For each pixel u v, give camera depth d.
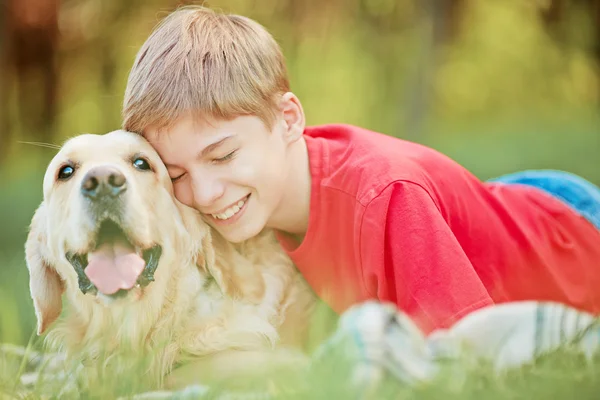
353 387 1.90
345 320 2.10
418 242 2.70
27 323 3.52
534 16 13.88
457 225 3.02
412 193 2.79
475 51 14.34
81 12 11.57
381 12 12.27
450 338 2.16
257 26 3.19
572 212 3.44
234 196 2.84
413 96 11.30
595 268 3.36
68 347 2.88
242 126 2.84
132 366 2.43
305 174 3.06
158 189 2.79
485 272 3.01
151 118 2.82
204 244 2.95
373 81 12.59
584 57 14.30
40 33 11.43
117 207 2.61
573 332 2.18
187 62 2.86
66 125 12.09
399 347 2.01
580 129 11.82
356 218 2.86
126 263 2.63
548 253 3.20
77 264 2.74
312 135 3.36
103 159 2.72
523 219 3.24
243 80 2.89
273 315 2.99
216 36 2.99
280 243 3.16
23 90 11.70
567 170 8.52
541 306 2.24
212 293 2.94
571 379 1.90
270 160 2.91
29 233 2.97
